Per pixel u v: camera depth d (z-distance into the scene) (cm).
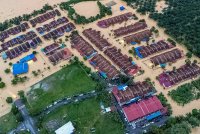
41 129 17225
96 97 18488
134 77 19662
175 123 16638
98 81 19488
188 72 19288
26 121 17862
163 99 18038
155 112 17362
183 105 17775
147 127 16900
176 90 18512
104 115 17550
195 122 16375
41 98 19075
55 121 17625
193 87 18600
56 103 18625
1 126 17800
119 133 16662
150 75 19675
